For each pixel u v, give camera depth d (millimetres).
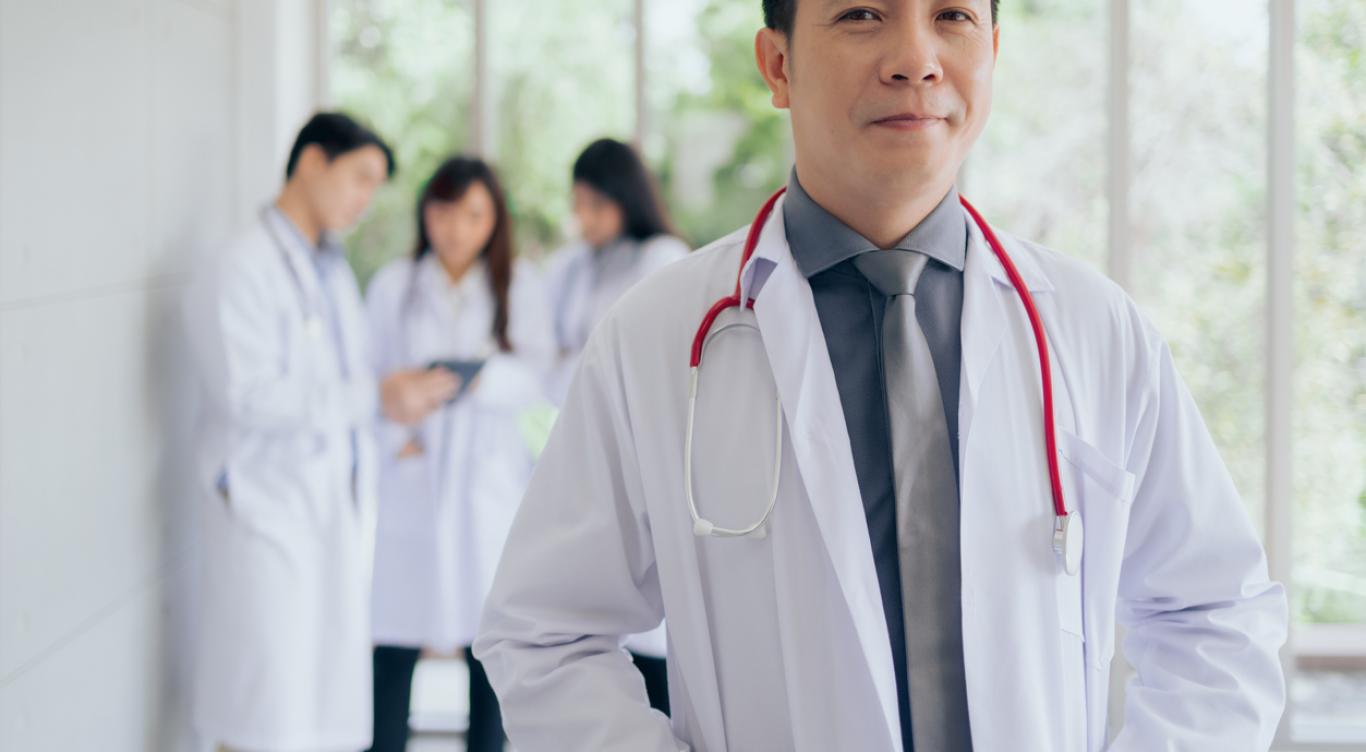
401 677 2898
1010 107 3156
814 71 1012
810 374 1044
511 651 1105
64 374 2143
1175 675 1082
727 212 3340
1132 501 1103
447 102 3334
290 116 3236
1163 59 3078
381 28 3332
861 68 986
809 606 1025
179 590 2730
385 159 2664
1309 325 3084
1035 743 1006
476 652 1158
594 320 2973
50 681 2084
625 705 1061
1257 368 3094
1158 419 1117
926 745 1003
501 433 2912
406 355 2932
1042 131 3152
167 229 2652
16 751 1960
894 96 982
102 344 2309
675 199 3342
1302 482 3129
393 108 3344
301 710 2551
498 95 3338
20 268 1981
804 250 1087
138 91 2488
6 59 1942
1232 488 1125
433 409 2697
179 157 2725
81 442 2213
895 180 1009
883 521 1031
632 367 1103
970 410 1041
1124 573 1161
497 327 2920
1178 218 3102
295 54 3258
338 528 2598
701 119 3320
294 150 2631
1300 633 3193
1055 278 1125
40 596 2047
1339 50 3014
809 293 1077
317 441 2580
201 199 2865
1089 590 1067
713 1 3281
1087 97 3135
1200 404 3121
